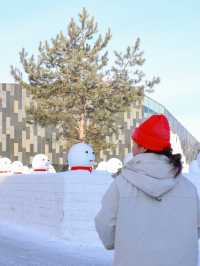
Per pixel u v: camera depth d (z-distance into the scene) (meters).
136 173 2.79
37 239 11.64
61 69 24.61
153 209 2.75
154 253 2.69
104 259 9.16
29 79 25.33
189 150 85.69
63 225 11.60
